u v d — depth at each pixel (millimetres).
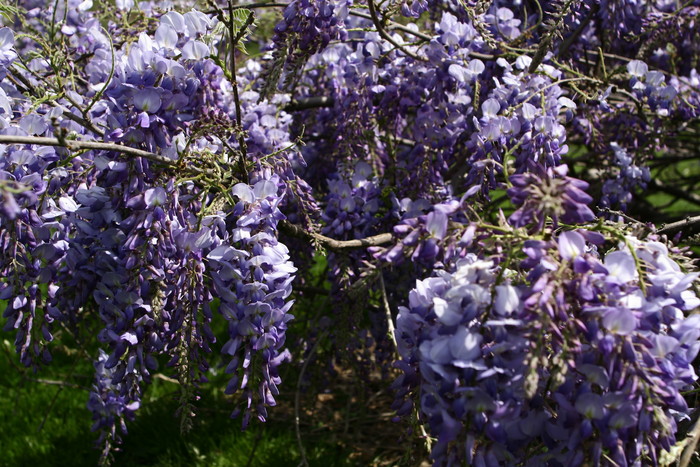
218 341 4098
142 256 2006
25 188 1655
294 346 3609
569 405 1582
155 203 1995
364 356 3311
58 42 3000
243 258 2092
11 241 2004
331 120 3465
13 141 1782
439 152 3010
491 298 1595
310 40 2602
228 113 2863
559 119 2957
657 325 1634
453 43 2941
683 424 2025
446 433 1586
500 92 2750
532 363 1473
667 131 3332
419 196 3023
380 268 2713
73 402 3697
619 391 1562
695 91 3455
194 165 2309
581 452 1611
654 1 3713
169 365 2152
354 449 3357
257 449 3281
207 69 2178
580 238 1598
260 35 4113
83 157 2303
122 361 2143
